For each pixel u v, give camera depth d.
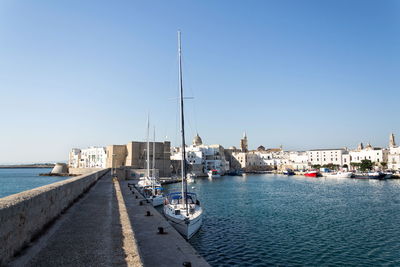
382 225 32.28
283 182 106.50
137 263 10.11
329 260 21.25
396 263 20.64
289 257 21.83
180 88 30.33
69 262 9.97
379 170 145.38
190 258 15.93
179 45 31.06
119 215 19.19
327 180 114.50
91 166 150.00
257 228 30.53
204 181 115.50
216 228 30.41
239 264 20.44
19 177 143.25
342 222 33.88
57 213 17.84
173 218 26.77
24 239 11.57
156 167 122.00
